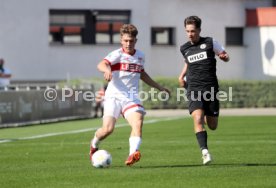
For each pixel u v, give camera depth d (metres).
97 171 33.78
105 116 34.88
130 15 111.81
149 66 113.75
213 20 117.31
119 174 32.59
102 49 111.12
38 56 108.19
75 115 78.50
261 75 117.00
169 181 30.44
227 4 117.69
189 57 36.59
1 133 59.31
